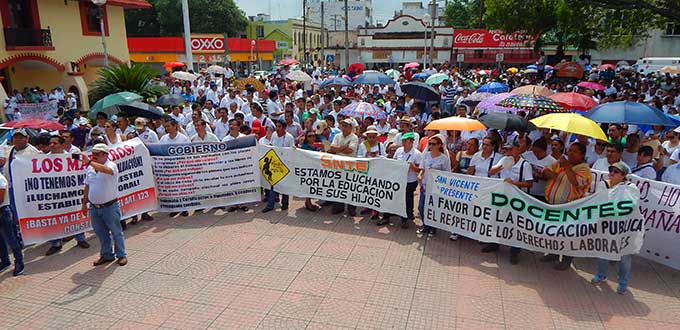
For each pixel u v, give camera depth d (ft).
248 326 16.19
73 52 78.79
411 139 24.52
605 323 16.26
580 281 19.26
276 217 26.81
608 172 20.99
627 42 71.97
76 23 79.25
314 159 26.58
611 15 66.39
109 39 87.66
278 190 27.76
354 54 171.94
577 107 29.43
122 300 17.92
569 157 19.45
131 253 22.04
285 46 214.90
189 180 27.12
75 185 22.88
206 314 16.90
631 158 24.21
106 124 27.40
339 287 18.72
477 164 22.77
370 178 25.26
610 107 23.52
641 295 18.15
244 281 19.22
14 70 74.33
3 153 23.49
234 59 160.04
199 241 23.36
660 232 20.17
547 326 16.10
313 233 24.34
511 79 79.97
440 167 23.53
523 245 20.49
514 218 20.63
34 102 67.05
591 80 75.77
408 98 44.65
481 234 21.70
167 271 20.20
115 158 24.27
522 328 16.01
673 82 72.23
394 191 24.61
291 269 20.25
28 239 21.83
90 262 21.33
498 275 19.76
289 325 16.21
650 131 30.91
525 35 93.56
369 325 16.20
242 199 28.17
